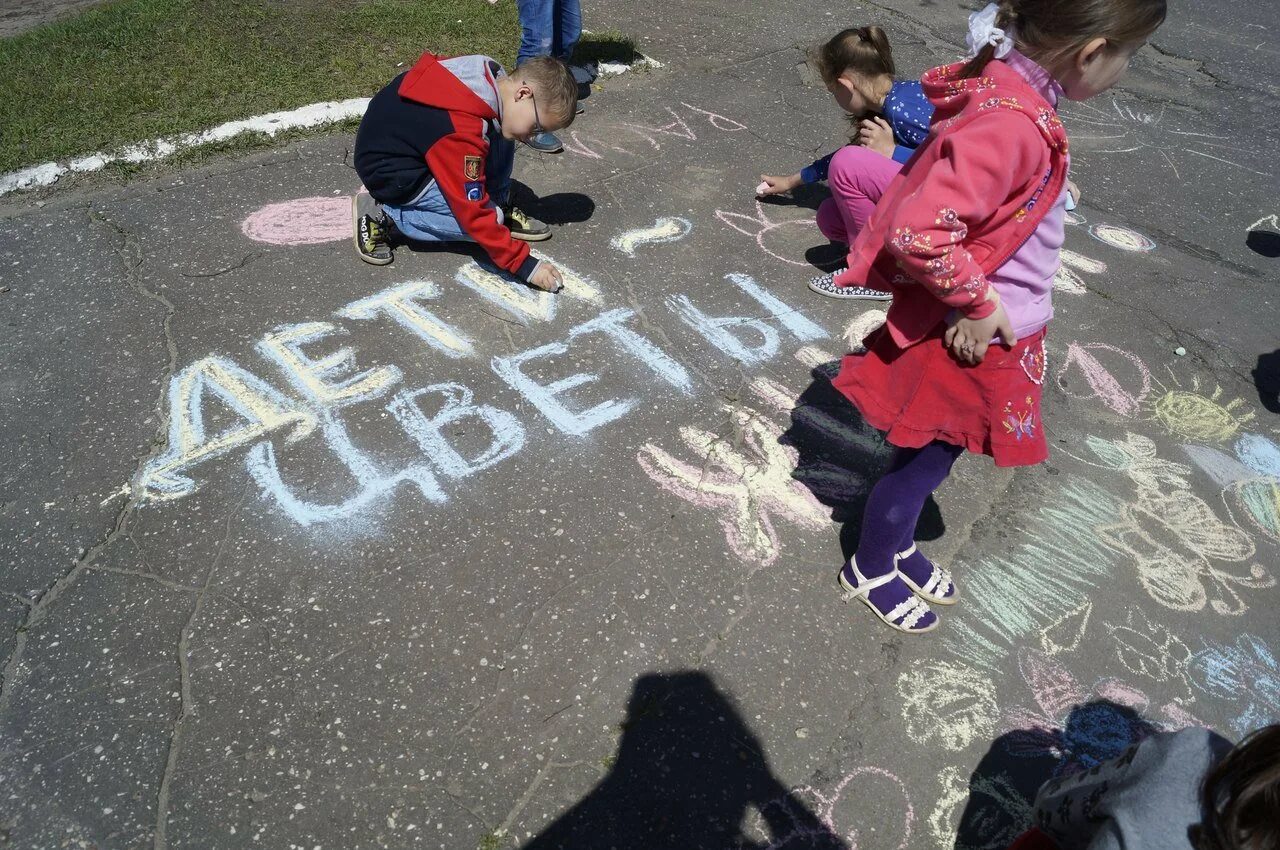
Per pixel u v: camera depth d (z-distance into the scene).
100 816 1.75
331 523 2.34
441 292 3.21
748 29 5.59
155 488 2.40
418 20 5.00
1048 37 1.55
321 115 4.11
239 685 1.98
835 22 5.84
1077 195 2.27
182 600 2.14
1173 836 1.07
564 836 1.77
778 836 1.81
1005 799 1.92
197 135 3.88
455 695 1.99
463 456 2.57
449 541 2.32
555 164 4.06
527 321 3.12
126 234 3.33
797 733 2.00
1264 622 2.37
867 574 2.24
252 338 2.92
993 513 2.60
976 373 1.81
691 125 4.49
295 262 3.28
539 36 4.27
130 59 4.37
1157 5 1.51
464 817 1.79
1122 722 2.10
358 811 1.78
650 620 2.19
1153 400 3.10
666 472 2.59
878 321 3.28
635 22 5.52
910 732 2.03
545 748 1.91
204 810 1.77
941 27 5.95
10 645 2.02
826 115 4.69
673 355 3.03
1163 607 2.38
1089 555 2.50
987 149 1.53
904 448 2.06
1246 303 3.65
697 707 2.02
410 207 3.20
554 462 2.58
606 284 3.33
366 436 2.61
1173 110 5.38
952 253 1.56
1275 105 5.51
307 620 2.11
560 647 2.11
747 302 3.32
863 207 3.24
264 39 4.66
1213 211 4.34
